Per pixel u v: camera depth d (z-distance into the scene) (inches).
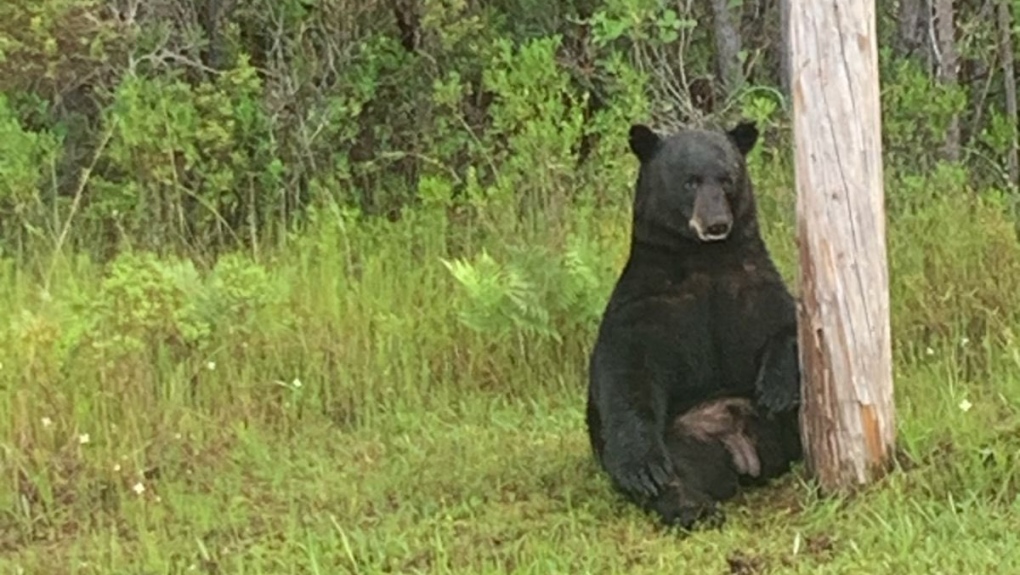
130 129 429.4
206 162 450.0
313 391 345.1
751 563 236.7
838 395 260.5
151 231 438.0
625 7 430.6
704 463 265.6
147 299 340.8
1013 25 476.4
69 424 314.2
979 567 226.2
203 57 492.7
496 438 317.1
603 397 265.4
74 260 418.0
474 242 417.1
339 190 454.0
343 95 470.0
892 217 406.6
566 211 406.0
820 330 260.2
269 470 305.0
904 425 278.7
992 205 397.1
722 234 260.8
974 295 355.6
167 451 313.4
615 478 262.2
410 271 397.1
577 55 488.1
